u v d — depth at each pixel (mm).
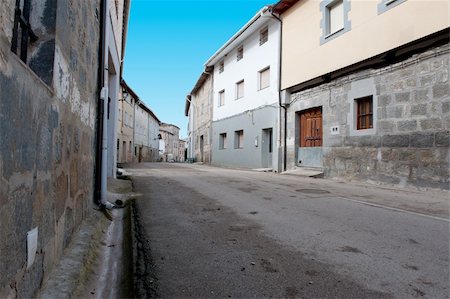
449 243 3361
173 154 63438
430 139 7402
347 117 9953
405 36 7926
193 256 2961
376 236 3604
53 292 2018
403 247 3229
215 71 21703
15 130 1495
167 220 4309
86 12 3574
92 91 4199
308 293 2240
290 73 12969
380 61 8828
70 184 2910
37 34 2217
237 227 3961
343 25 10008
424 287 2334
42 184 1985
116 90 8812
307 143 12352
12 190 1480
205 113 24609
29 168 1723
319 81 11398
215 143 21250
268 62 14852
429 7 7383
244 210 4977
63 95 2539
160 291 2275
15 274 1542
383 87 8695
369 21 9023
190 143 33031
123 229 4062
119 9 9125
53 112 2223
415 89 7805
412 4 7781
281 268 2686
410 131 7887
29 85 1684
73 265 2473
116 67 8586
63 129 2570
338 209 5113
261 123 15367
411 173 7820
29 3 2197
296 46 12625
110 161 8688
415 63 7824
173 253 3039
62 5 2420
